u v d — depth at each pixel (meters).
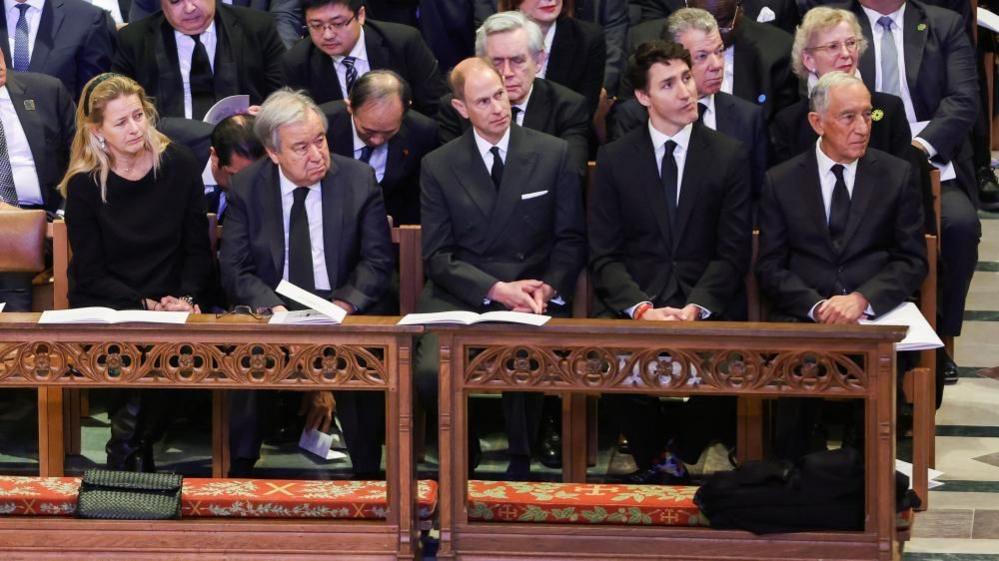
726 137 18.62
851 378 15.34
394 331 15.34
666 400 20.38
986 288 23.34
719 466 18.98
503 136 18.70
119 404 18.19
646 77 18.33
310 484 16.59
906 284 17.86
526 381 15.52
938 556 16.95
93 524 15.88
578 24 21.97
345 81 21.73
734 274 18.27
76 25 22.88
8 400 21.58
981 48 25.23
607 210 18.69
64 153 21.50
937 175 19.38
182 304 18.31
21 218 18.89
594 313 18.70
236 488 16.41
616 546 15.74
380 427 18.02
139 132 18.22
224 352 15.97
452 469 15.72
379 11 24.56
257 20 22.73
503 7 21.75
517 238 18.53
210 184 20.50
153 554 15.84
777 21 23.69
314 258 18.55
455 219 18.61
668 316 17.61
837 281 18.25
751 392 15.33
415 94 22.11
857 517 15.55
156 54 22.19
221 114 20.56
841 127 18.02
